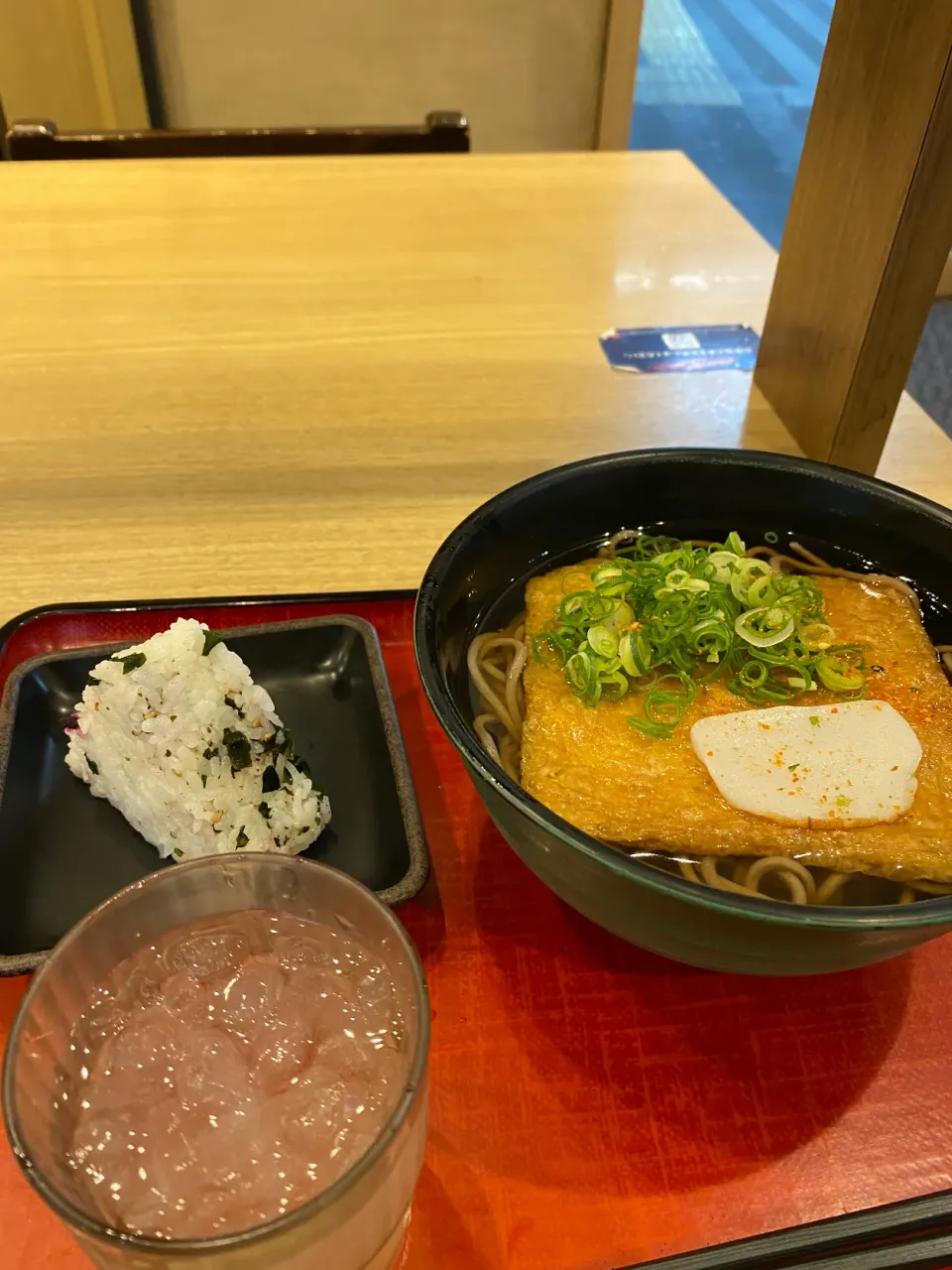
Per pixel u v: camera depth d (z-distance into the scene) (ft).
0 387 1.71
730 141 4.40
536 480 1.10
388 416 1.68
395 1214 0.70
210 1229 0.65
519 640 1.13
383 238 2.23
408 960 0.71
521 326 1.93
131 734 1.02
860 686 1.04
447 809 1.12
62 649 1.22
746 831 0.93
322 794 1.10
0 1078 0.64
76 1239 0.64
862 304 1.37
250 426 1.65
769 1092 0.88
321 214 2.31
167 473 1.54
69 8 3.66
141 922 0.78
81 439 1.60
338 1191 0.59
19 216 2.25
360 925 0.77
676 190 2.48
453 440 1.63
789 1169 0.83
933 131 1.18
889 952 0.78
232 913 0.82
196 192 2.38
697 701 1.05
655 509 1.20
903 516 1.10
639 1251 0.77
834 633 1.10
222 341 1.86
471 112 4.20
